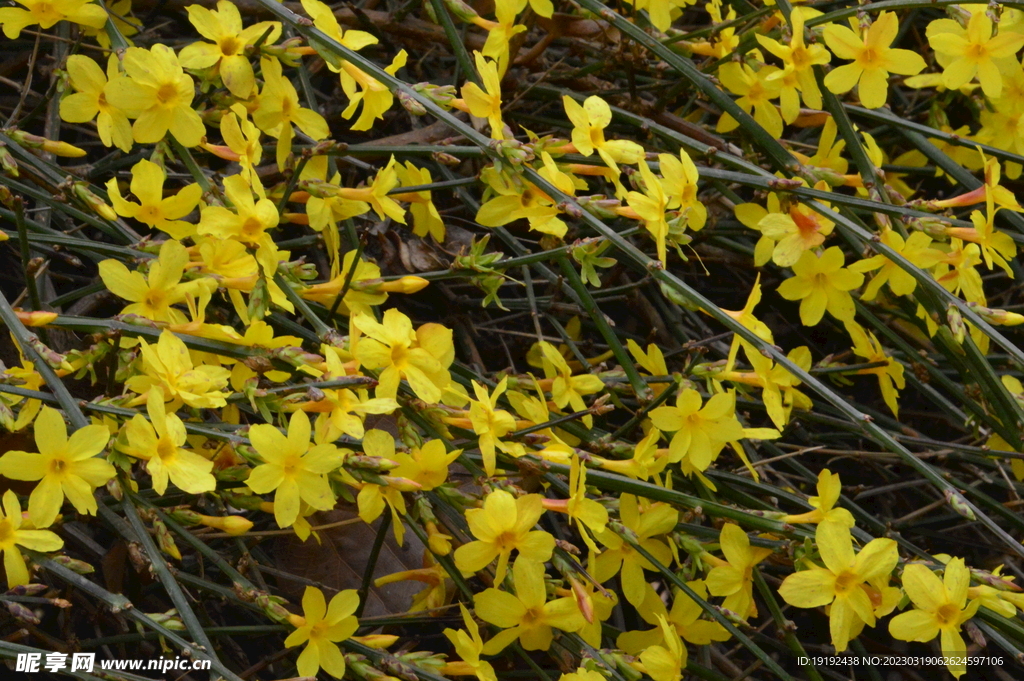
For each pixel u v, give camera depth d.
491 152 0.83
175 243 0.82
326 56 0.84
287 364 0.83
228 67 0.85
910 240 0.87
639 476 0.85
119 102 0.83
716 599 0.88
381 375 0.83
